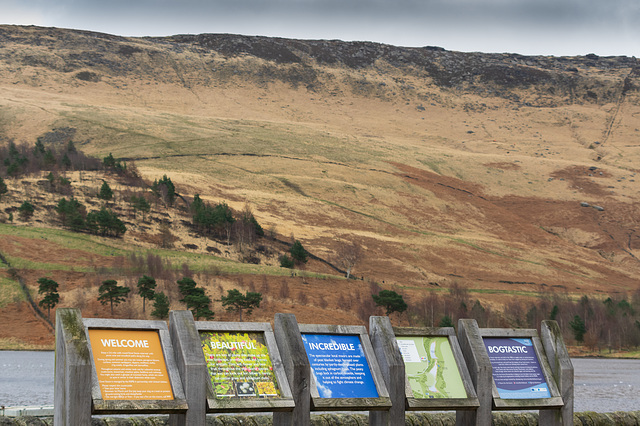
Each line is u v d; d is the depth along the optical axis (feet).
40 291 322.55
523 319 437.17
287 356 34.17
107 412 29.32
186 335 32.24
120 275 372.58
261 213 620.08
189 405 31.14
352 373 36.22
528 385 40.70
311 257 529.04
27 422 35.68
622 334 367.25
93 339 31.35
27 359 233.96
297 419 33.53
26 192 520.83
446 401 37.47
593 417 50.42
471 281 551.18
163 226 504.02
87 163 652.07
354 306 387.34
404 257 581.12
